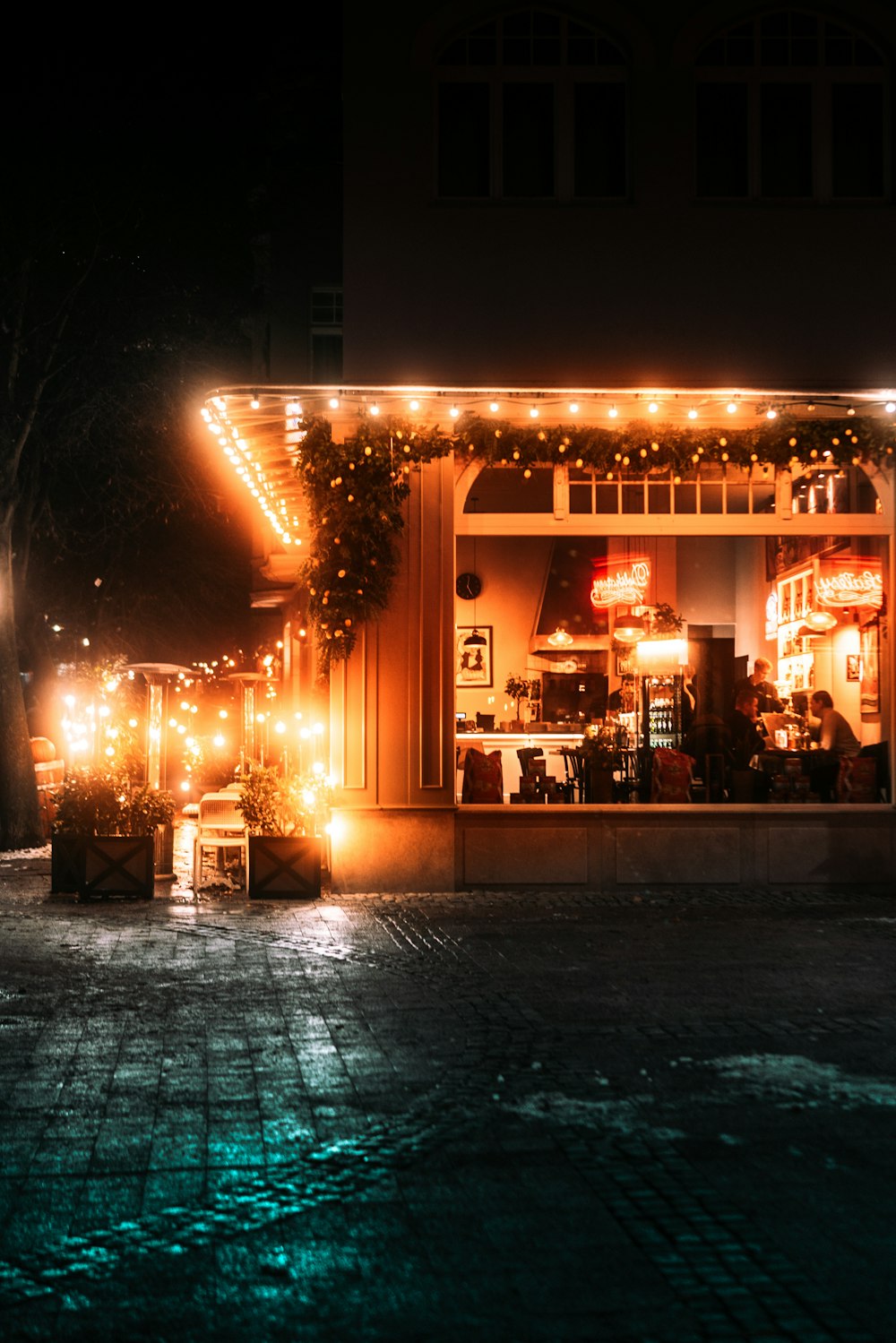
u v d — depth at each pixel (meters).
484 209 13.41
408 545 13.15
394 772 13.16
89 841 12.93
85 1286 4.10
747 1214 4.68
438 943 10.36
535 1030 7.46
